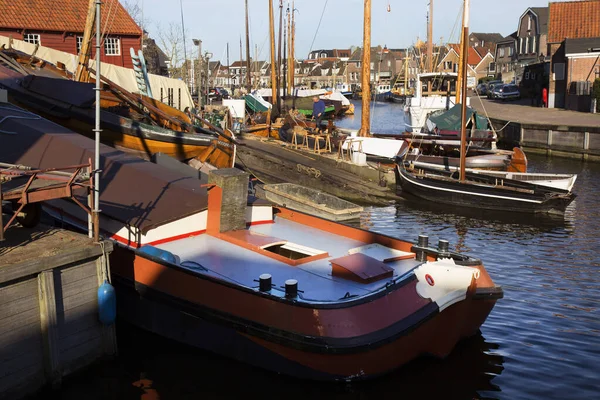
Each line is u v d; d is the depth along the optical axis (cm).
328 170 2248
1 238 808
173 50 4953
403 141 2472
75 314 815
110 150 1269
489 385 812
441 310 833
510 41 8212
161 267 910
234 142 1862
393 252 1021
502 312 1074
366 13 2603
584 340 953
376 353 775
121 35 2912
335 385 805
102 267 841
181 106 2947
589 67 4441
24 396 759
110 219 1034
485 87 6794
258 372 837
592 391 795
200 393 793
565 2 4956
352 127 5244
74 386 805
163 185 1118
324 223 1161
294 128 2903
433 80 3800
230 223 1084
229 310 838
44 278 759
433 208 2056
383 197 2212
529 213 1947
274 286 859
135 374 839
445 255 938
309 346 762
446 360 884
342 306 768
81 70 1912
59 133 1295
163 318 930
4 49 2069
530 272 1316
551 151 3400
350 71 12725
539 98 5266
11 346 739
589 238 1628
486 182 2159
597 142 3114
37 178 886
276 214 1259
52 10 2786
